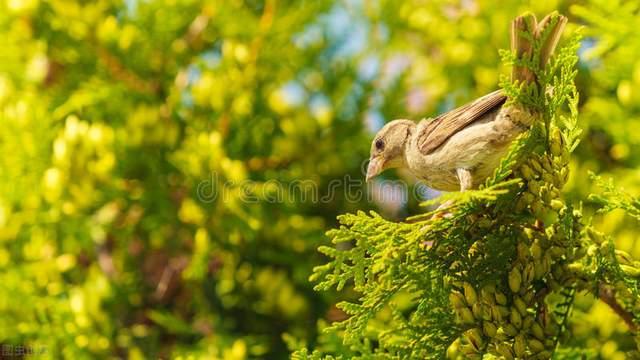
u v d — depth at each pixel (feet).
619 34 29.07
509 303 20.15
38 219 35.24
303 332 35.91
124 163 36.19
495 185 18.03
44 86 37.29
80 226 35.63
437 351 20.61
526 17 19.02
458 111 21.17
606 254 20.39
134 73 37.63
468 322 20.04
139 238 37.52
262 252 36.50
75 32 36.76
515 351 19.86
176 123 37.14
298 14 37.73
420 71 39.01
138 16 37.22
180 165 35.58
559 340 22.75
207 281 36.60
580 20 35.17
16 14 36.45
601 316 28.78
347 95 39.32
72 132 34.94
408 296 29.22
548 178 19.92
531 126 19.38
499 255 20.06
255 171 37.24
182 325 34.91
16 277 34.53
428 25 38.24
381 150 24.68
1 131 35.42
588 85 34.68
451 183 21.70
